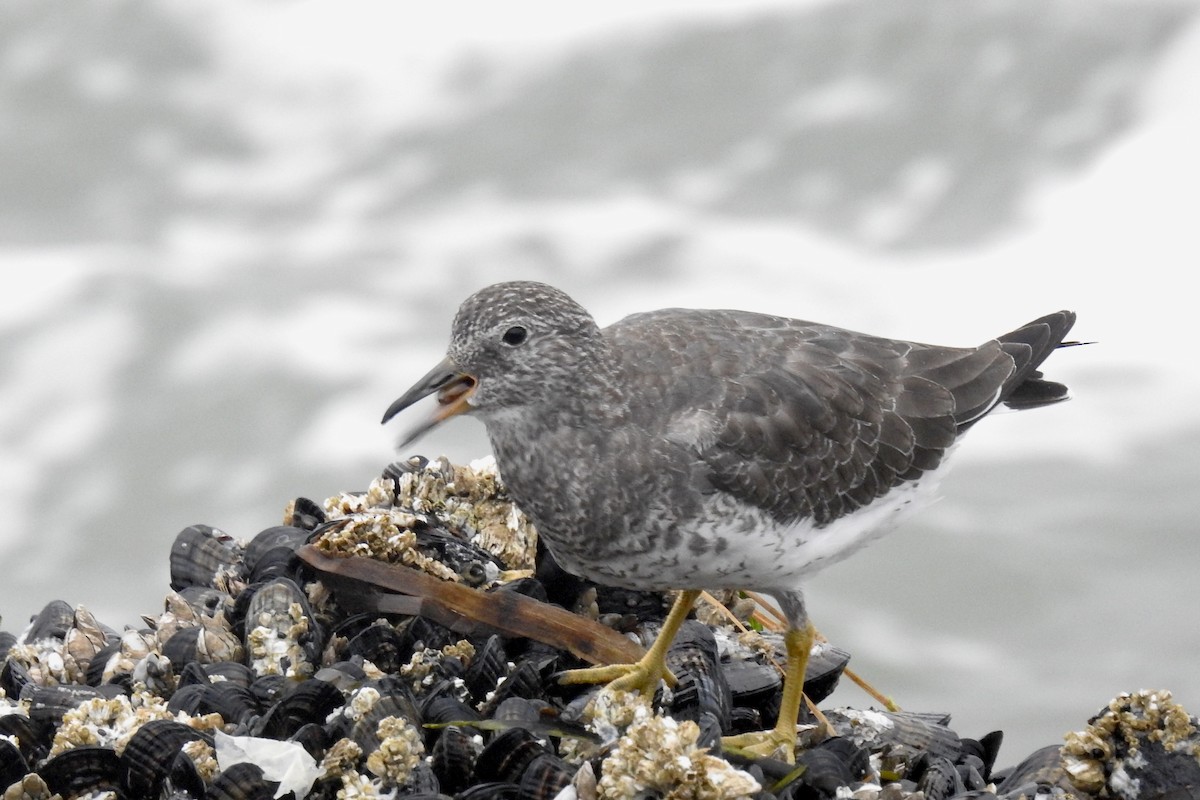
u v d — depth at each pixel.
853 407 11.19
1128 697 9.81
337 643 10.87
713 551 10.48
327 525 11.52
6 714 9.70
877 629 21.34
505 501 12.27
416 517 11.62
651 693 10.45
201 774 9.05
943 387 11.81
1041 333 12.77
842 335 11.80
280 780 8.99
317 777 9.17
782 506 10.63
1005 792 10.13
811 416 10.90
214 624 11.16
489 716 10.06
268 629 10.73
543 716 9.91
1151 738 9.65
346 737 9.51
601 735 9.59
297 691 9.74
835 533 11.04
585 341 10.58
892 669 20.70
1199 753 9.59
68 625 11.44
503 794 9.14
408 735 9.40
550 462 10.56
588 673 10.56
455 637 11.01
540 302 10.50
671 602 12.17
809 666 11.57
